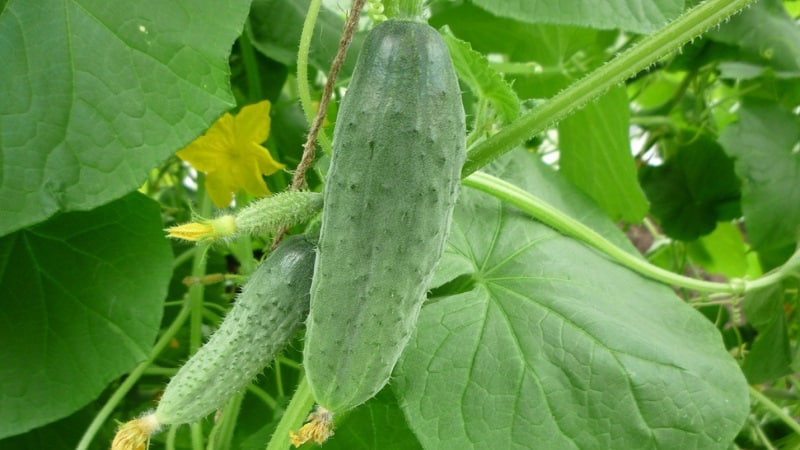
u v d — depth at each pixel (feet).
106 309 1.12
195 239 0.77
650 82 2.02
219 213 1.28
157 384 1.53
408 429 1.23
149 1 0.95
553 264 1.23
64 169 0.91
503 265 1.22
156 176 1.98
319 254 0.77
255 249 1.64
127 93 0.93
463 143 0.77
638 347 1.09
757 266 2.39
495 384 1.05
